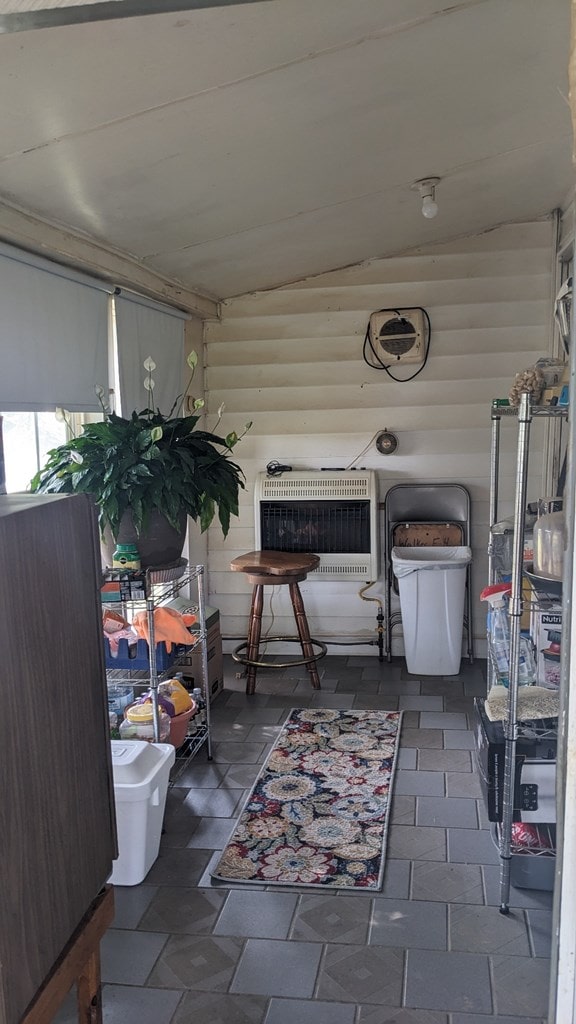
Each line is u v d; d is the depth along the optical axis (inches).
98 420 142.0
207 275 162.7
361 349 187.2
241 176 109.5
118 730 122.1
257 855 110.1
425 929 94.5
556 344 170.2
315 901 100.1
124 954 91.1
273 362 190.5
